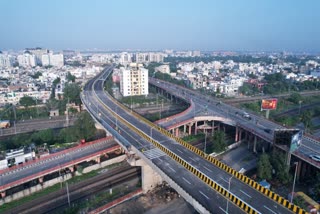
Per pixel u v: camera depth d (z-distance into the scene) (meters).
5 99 182.12
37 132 118.31
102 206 72.31
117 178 89.81
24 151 97.75
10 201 75.75
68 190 82.19
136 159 82.19
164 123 122.50
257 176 87.25
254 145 108.31
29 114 161.12
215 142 108.19
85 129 116.56
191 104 162.75
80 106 178.88
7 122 141.62
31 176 79.75
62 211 72.00
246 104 177.50
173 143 93.62
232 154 107.50
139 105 189.25
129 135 102.81
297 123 143.75
